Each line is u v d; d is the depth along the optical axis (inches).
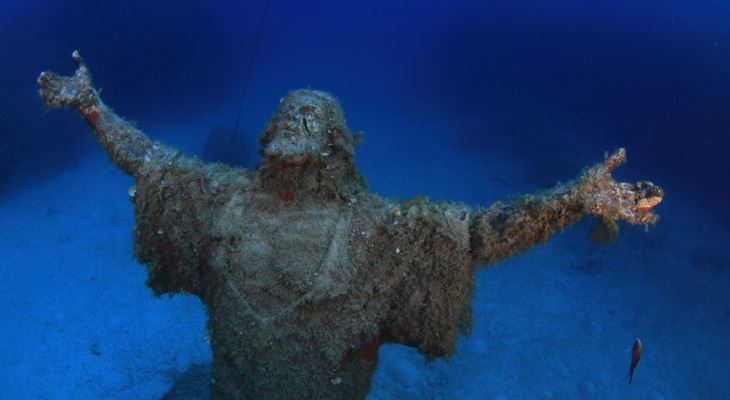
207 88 974.4
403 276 118.9
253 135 812.0
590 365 345.1
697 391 346.3
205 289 131.6
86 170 600.7
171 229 125.6
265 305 115.2
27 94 647.1
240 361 119.0
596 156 866.8
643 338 386.6
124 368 295.1
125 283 369.7
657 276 482.0
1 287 369.7
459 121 1051.9
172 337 317.1
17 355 305.7
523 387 316.5
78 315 337.7
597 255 496.4
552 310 392.8
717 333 412.8
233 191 120.3
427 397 293.9
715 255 539.2
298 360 117.8
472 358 329.7
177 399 247.0
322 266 113.9
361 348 124.5
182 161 125.6
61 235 443.5
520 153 841.5
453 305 120.7
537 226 112.1
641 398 326.0
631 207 105.2
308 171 113.0
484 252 115.3
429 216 115.0
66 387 284.8
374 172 687.1
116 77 855.7
